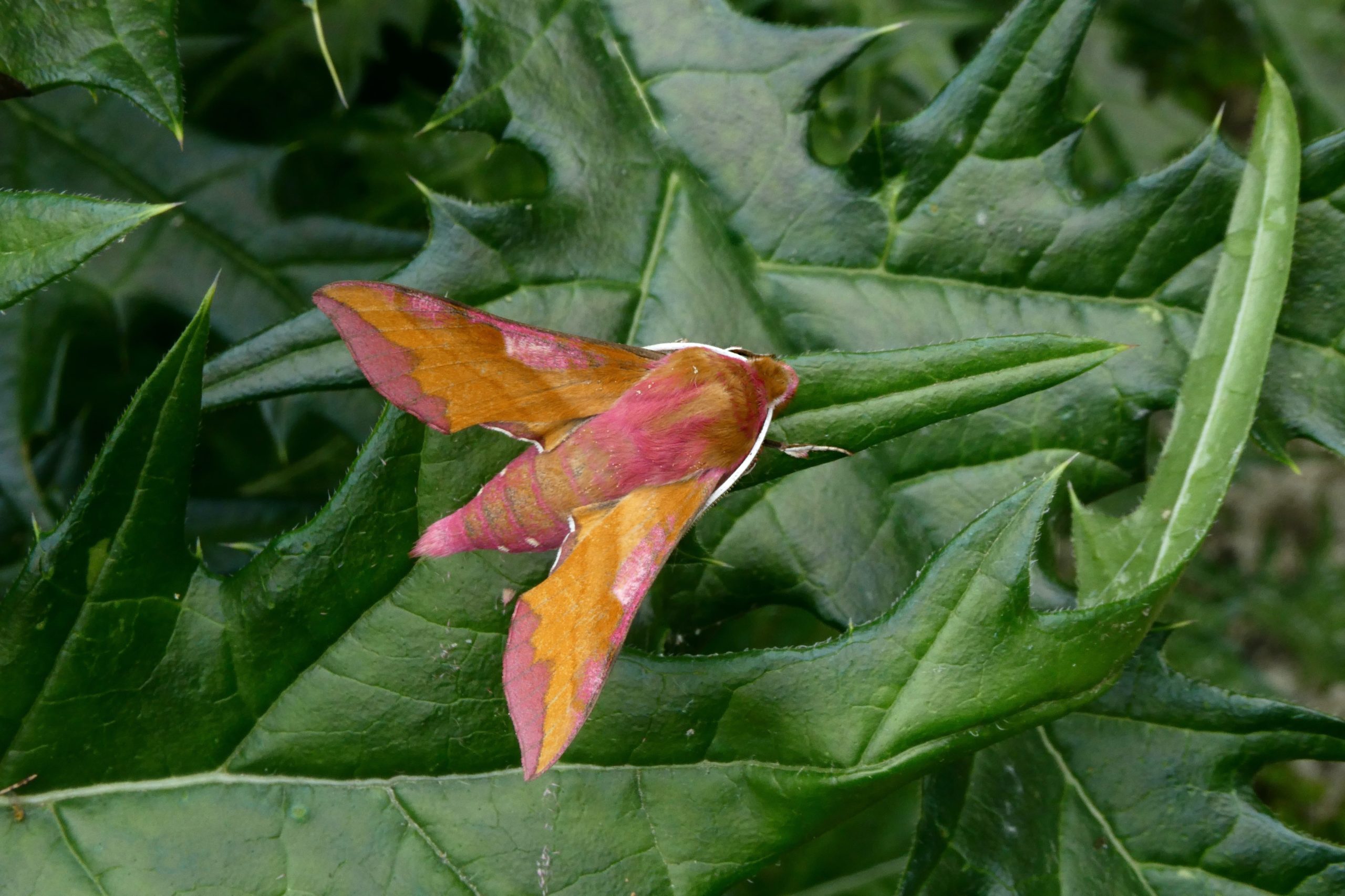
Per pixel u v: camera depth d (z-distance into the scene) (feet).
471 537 1.07
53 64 1.08
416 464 1.08
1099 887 1.10
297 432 1.24
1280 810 1.46
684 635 1.12
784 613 1.27
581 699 1.06
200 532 1.22
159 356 1.24
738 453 1.08
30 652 1.06
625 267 1.12
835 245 1.13
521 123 1.12
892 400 1.07
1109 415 1.12
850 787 1.06
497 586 1.08
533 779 1.08
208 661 1.07
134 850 1.07
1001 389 1.06
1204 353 1.11
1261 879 1.10
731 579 1.12
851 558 1.12
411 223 1.24
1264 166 1.11
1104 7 1.37
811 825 1.07
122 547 1.06
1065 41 1.11
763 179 1.13
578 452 1.08
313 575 1.08
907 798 1.26
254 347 1.09
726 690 1.07
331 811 1.08
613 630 1.07
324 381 1.09
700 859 1.07
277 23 1.23
